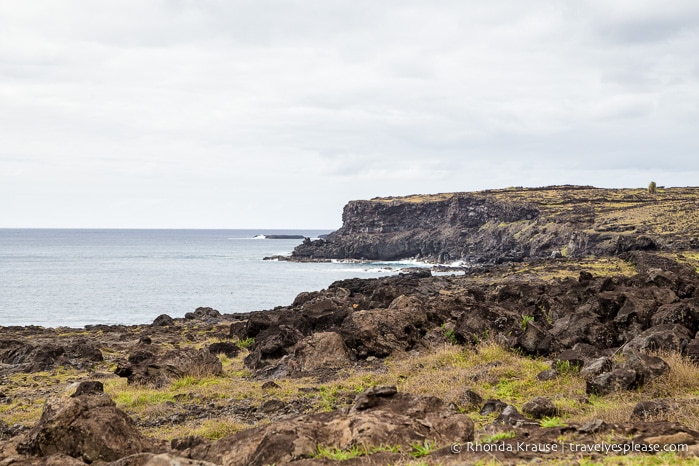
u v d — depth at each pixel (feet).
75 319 208.44
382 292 125.18
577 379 56.80
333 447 32.07
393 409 37.32
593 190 602.03
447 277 246.68
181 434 47.03
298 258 576.61
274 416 52.75
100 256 636.89
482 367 65.92
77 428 34.96
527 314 96.89
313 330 100.68
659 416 38.75
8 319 207.41
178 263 531.09
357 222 637.71
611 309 81.71
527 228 465.47
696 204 417.69
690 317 74.64
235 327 120.67
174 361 76.02
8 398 66.64
